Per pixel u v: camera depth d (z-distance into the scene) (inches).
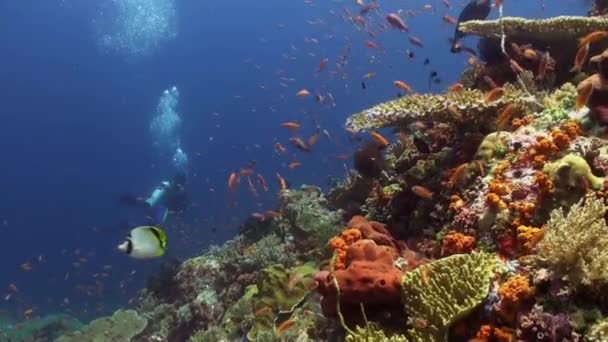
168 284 424.2
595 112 181.8
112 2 2434.8
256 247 368.8
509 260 159.5
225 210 1059.3
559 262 134.6
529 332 132.6
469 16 351.6
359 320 168.9
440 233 194.5
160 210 684.7
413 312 155.9
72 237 1694.1
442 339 147.1
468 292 148.2
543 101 217.3
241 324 273.6
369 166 310.8
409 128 277.6
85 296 855.1
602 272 127.1
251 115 2822.3
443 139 252.1
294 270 292.2
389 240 205.0
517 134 195.5
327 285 169.9
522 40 264.7
